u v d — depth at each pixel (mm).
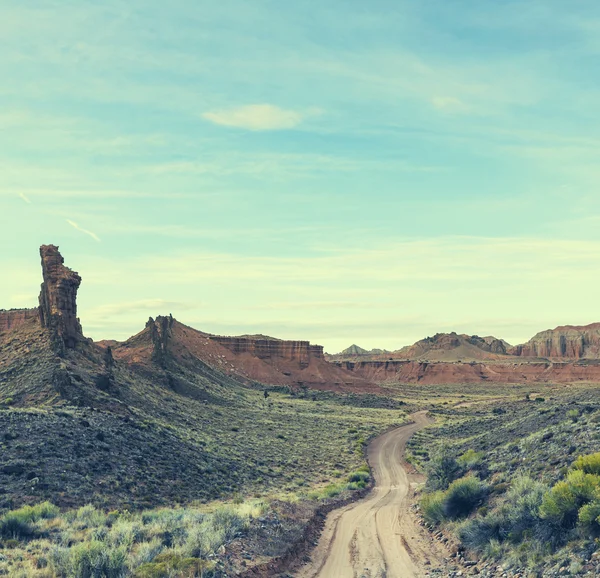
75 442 55281
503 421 99875
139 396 97812
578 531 22953
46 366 86000
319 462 82875
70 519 37062
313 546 32375
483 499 33531
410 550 30875
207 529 29172
